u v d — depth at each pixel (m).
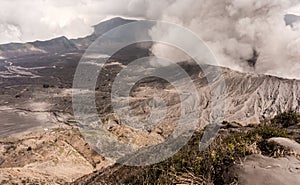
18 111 130.50
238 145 9.73
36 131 93.81
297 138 12.41
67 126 102.62
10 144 79.69
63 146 67.69
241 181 7.52
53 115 121.31
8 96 164.50
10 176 47.41
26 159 63.19
